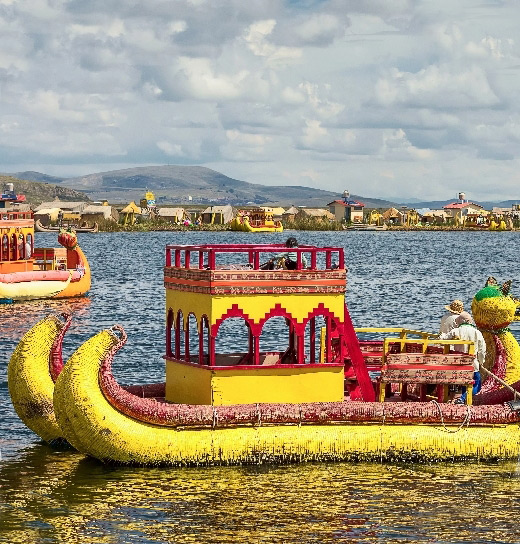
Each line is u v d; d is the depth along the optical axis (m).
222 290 20.17
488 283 24.09
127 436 19.12
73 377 19.12
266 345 38.53
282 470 19.42
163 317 49.94
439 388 21.42
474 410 20.36
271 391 20.44
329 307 20.83
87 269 62.19
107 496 18.05
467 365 21.03
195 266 22.11
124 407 19.25
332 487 18.58
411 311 54.41
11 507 17.56
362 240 198.12
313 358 21.78
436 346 22.47
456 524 16.91
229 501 17.80
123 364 33.19
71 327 45.25
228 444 19.42
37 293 57.62
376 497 18.09
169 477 18.97
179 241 183.75
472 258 122.50
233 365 20.38
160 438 19.27
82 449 19.44
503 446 20.22
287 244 21.31
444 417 20.20
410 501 17.94
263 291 20.42
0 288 55.50
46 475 19.31
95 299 59.97
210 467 19.44
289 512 17.34
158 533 16.42
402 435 19.98
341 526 16.75
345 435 19.81
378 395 22.31
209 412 19.47
